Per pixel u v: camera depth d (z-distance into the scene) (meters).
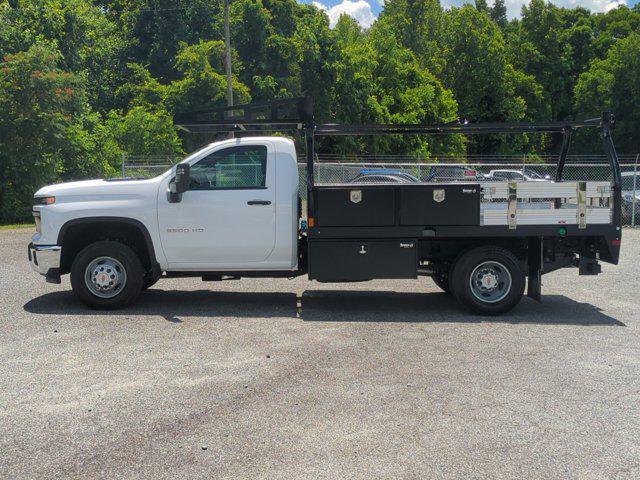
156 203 8.24
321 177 18.81
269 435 4.40
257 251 8.34
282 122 8.55
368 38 54.16
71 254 8.69
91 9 45.22
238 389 5.32
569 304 9.28
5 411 4.79
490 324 7.86
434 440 4.34
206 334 7.15
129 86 43.12
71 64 35.16
